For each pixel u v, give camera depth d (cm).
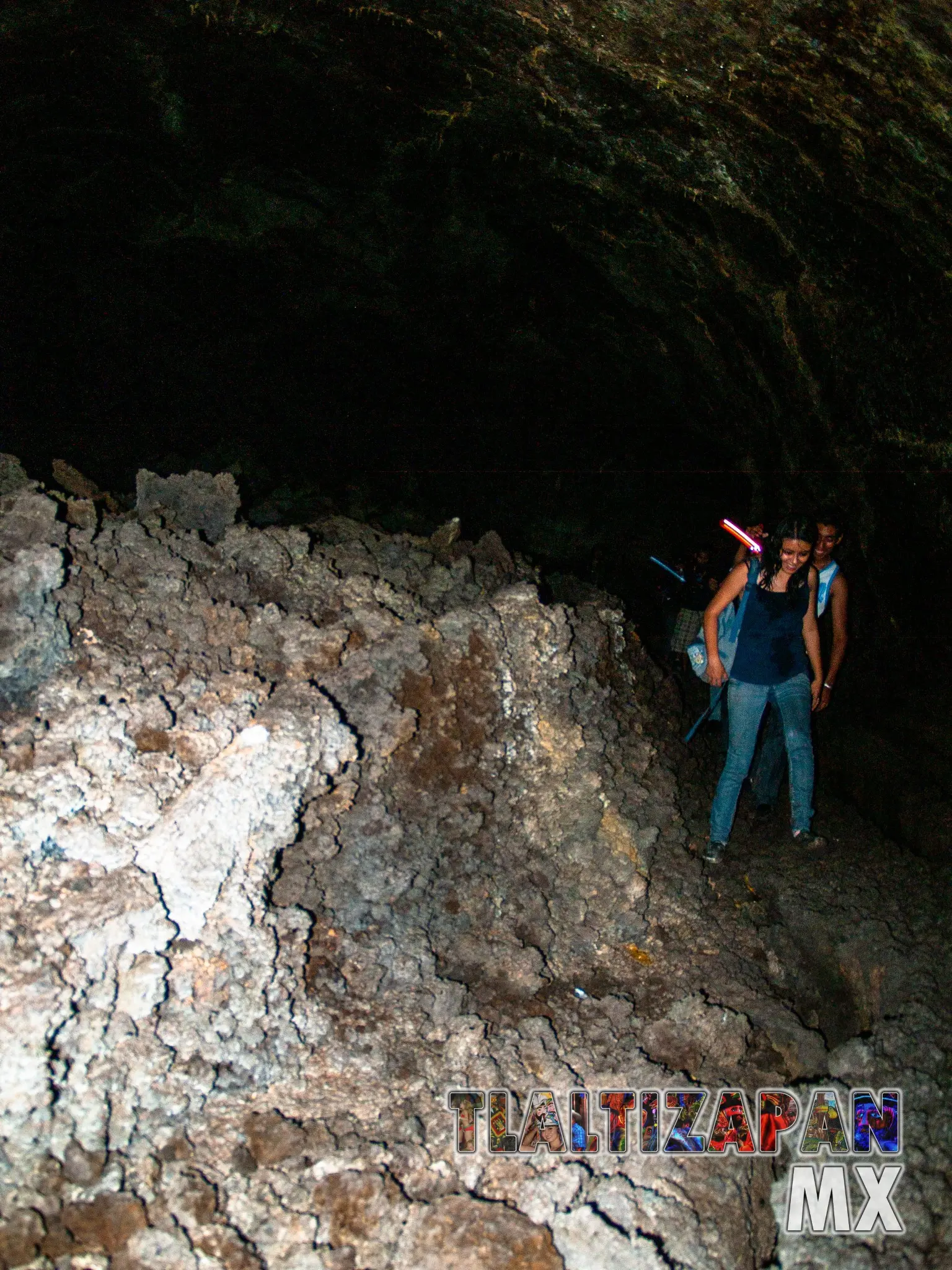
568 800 378
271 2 662
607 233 805
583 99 621
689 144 599
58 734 286
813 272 620
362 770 346
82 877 263
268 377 1173
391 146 837
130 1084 248
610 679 451
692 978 351
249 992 276
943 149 429
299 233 1012
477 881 355
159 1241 217
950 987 331
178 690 319
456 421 1259
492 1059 294
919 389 564
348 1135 258
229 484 432
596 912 369
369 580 394
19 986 237
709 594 636
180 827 276
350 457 1234
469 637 371
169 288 1074
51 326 1069
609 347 1045
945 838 426
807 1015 363
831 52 431
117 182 938
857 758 520
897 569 626
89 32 718
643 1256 234
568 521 1246
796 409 754
